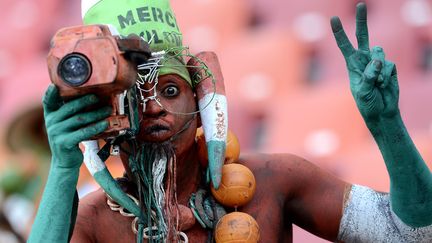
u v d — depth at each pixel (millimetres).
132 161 9500
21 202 21516
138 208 9500
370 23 29766
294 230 23359
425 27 29016
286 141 28703
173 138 9500
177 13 32781
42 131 21969
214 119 9664
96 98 8406
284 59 30188
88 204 9898
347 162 26953
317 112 28547
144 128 9367
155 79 9352
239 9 32250
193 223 9680
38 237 8875
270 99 29859
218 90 9758
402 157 9477
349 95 28250
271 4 31875
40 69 35062
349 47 9430
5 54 36031
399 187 9625
